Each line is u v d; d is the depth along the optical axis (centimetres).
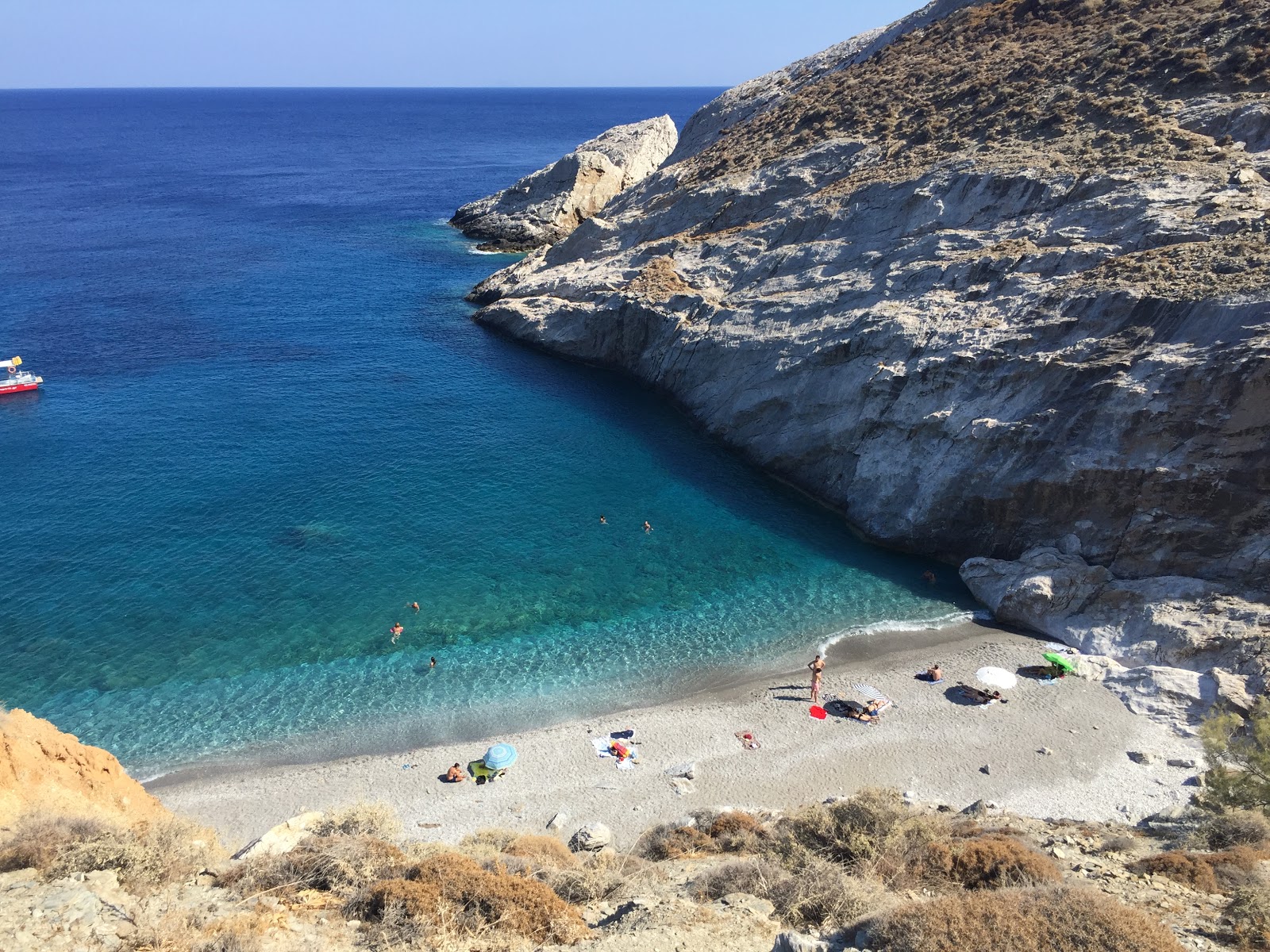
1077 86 5669
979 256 4653
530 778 2820
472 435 5512
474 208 11600
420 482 4853
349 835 1892
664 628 3678
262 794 2738
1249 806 2061
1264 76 4834
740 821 2312
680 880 1809
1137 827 2319
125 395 5884
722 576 4075
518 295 7775
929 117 6319
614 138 11875
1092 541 3694
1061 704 3092
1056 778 2734
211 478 4791
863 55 8744
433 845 1891
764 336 5341
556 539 4341
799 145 7038
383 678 3334
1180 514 3428
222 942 1280
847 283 5222
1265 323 3322
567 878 1725
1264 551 3209
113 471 4809
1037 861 1675
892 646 3541
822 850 1878
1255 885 1494
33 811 1670
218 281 8875
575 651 3522
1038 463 3800
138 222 11788
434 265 9869
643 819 2612
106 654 3375
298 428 5494
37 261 9425
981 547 4062
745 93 9938
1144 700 3047
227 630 3550
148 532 4212
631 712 3177
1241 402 3284
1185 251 3925
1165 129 4847
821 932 1420
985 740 2936
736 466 5231
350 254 10275
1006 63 6406
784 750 2931
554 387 6412
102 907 1344
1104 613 3475
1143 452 3512
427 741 3030
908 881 1686
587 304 6975
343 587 3869
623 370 6756
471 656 3475
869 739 2970
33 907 1309
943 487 4097
